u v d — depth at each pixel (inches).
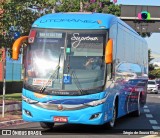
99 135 491.5
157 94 1919.3
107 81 486.3
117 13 1844.2
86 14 517.0
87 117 470.3
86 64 479.5
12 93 1433.3
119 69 565.0
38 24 500.4
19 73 1737.2
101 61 479.8
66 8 1003.3
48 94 474.6
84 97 470.6
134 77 703.1
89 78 475.5
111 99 518.6
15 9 706.8
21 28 746.8
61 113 471.5
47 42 490.9
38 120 480.4
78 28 489.4
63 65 480.7
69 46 485.7
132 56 677.3
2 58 757.9
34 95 479.2
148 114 822.5
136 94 737.6
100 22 493.0
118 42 553.6
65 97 471.5
